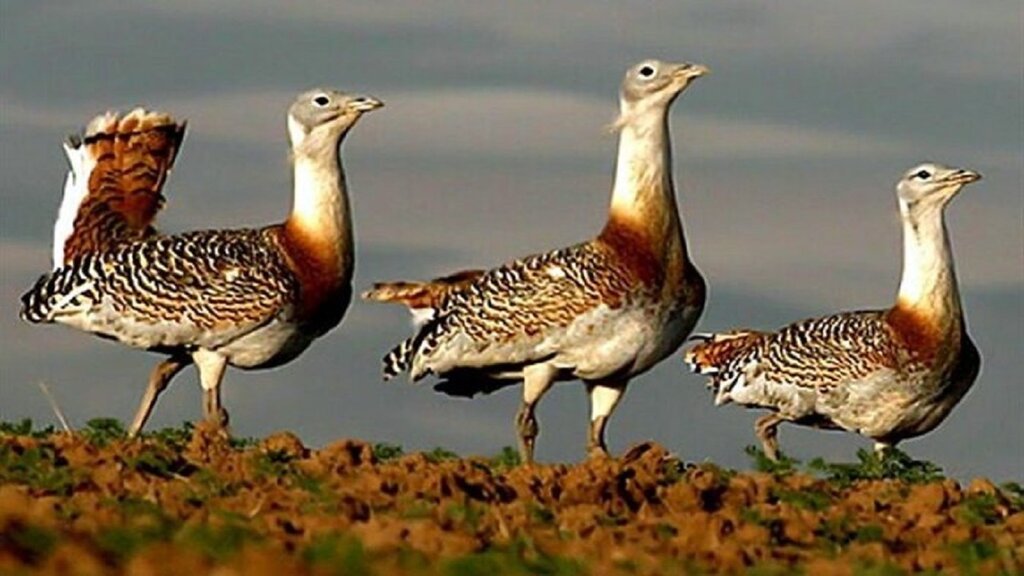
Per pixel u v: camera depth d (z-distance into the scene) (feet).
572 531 38.11
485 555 33.94
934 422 60.39
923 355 58.85
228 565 30.40
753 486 44.42
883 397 59.21
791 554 37.58
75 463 43.14
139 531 33.30
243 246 55.77
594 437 56.85
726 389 61.31
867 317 59.93
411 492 41.65
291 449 46.68
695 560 36.14
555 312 55.01
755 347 60.85
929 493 44.29
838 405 59.72
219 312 54.95
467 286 56.90
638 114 55.36
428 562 33.24
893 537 40.83
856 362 59.00
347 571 31.48
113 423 50.93
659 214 55.31
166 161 57.88
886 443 60.90
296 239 56.24
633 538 37.50
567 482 43.37
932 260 59.11
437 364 56.75
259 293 55.11
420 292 57.52
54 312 55.77
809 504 43.68
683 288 55.67
